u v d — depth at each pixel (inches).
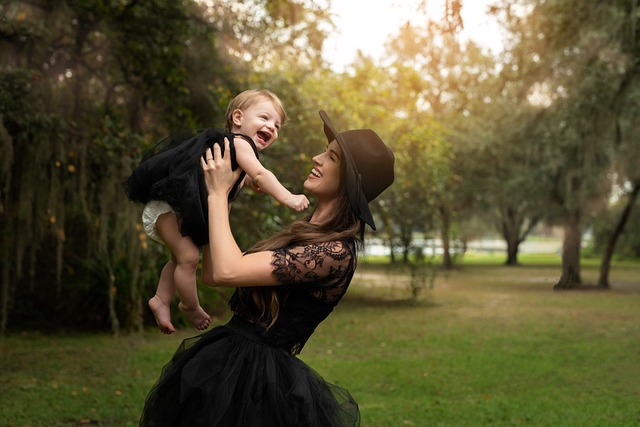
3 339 417.7
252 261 92.4
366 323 536.1
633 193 855.7
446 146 676.7
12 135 340.5
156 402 99.3
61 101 366.9
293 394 94.9
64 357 361.4
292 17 431.2
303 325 98.4
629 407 266.8
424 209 663.1
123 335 445.1
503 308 650.8
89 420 235.0
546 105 743.1
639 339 454.0
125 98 414.9
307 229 99.0
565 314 603.8
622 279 1056.2
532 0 606.9
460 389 299.1
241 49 445.7
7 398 264.5
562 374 334.6
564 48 617.6
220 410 93.0
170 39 396.2
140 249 386.6
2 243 361.7
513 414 254.2
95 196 386.3
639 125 749.9
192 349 100.1
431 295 779.4
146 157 103.7
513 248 1485.0
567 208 863.1
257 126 102.5
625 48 529.0
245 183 103.6
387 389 297.1
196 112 422.0
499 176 1128.8
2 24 343.0
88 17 381.1
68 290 484.1
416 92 645.9
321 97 542.3
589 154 655.1
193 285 98.7
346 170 98.5
